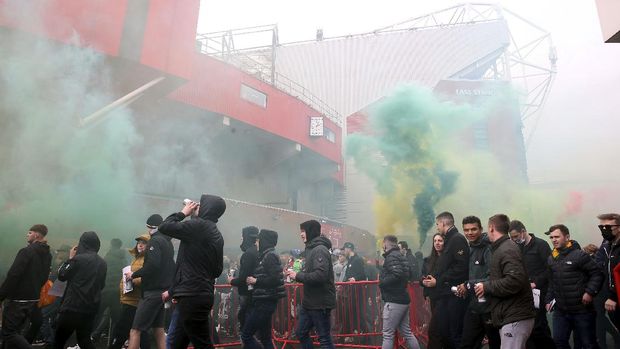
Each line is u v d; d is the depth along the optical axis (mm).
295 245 20047
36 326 5668
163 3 13414
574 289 4996
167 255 4988
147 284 4848
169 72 13477
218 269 3879
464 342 4254
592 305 4957
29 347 4812
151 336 7129
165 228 3695
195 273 3707
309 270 4691
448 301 4691
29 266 4941
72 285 4641
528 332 3457
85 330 4680
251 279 4816
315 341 7266
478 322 4188
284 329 7258
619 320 4859
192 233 3748
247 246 5043
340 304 7234
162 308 5027
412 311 6699
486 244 4320
